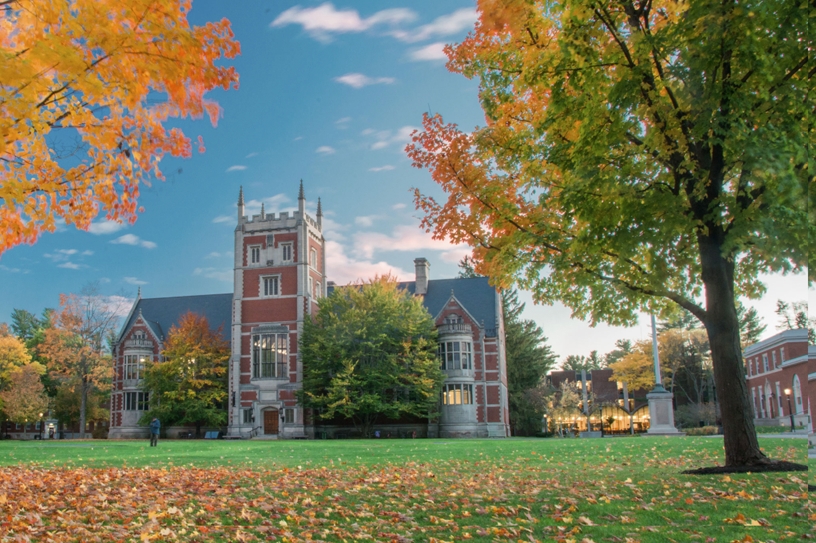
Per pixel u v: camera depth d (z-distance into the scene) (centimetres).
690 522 743
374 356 5338
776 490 947
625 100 1121
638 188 1230
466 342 5662
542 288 1611
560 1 1184
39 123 795
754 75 1086
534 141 1520
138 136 931
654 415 3925
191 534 749
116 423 6297
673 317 1631
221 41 873
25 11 784
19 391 6194
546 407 6850
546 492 1038
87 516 877
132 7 780
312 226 6084
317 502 992
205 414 5578
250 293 5850
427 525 794
